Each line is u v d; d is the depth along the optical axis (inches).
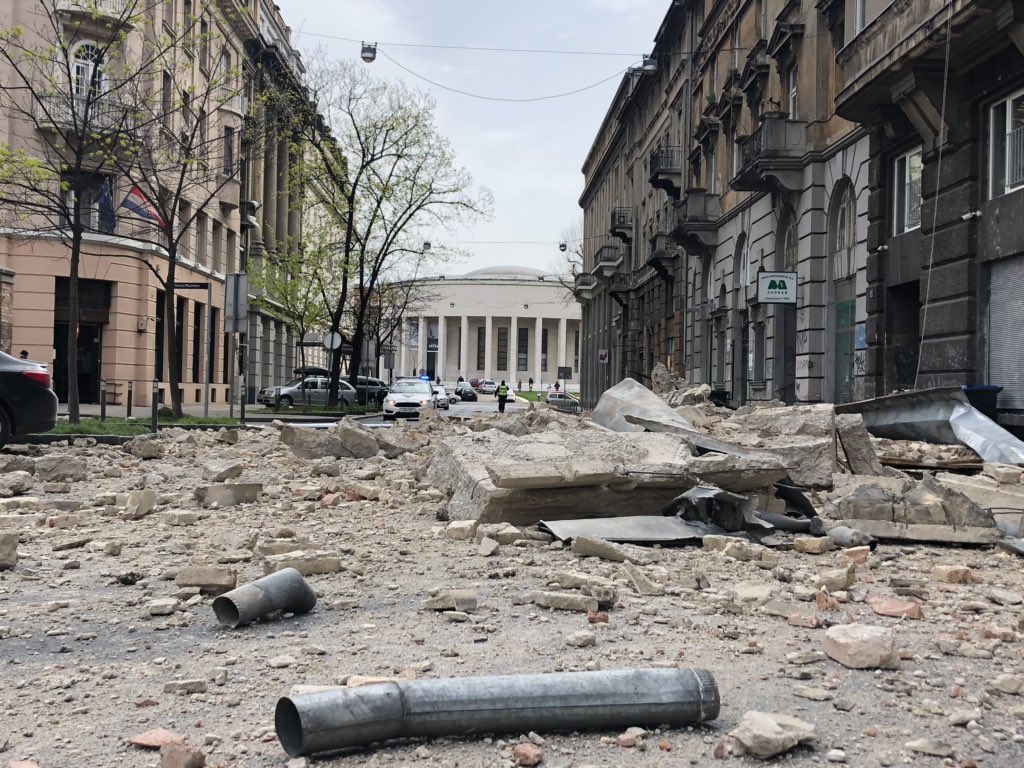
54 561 251.4
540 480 285.4
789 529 294.2
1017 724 133.4
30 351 1235.2
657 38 1765.5
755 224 1115.9
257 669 157.8
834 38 896.9
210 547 271.1
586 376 3085.6
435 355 5344.5
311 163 1413.6
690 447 343.3
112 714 137.1
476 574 233.6
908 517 289.6
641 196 2033.7
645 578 215.2
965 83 624.4
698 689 132.6
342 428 535.5
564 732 130.7
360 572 236.5
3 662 163.5
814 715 136.9
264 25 1939.0
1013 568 251.4
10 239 1211.9
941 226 657.6
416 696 125.3
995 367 613.0
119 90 949.2
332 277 1644.9
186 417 899.4
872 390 765.3
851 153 834.2
